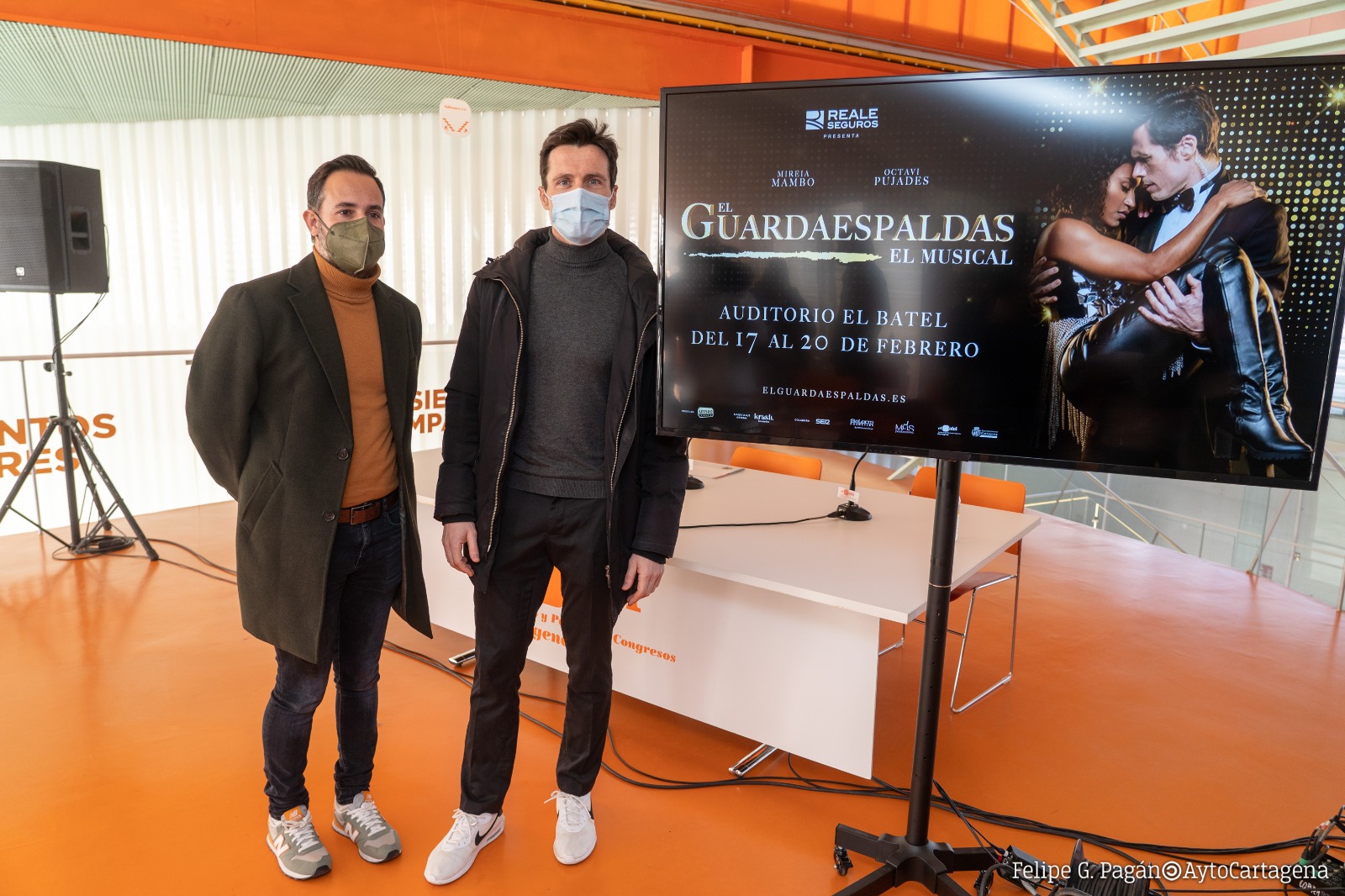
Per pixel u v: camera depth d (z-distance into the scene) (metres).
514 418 1.84
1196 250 1.44
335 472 1.78
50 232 4.04
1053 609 3.96
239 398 1.73
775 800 2.33
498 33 5.51
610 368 1.87
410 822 2.18
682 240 1.74
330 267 1.80
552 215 1.85
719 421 1.79
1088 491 5.86
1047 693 3.06
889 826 2.22
